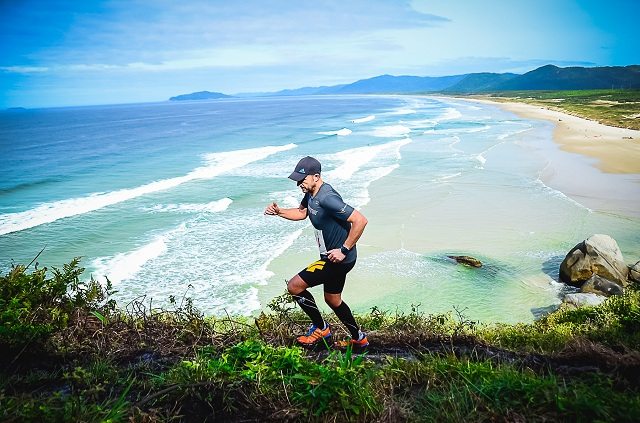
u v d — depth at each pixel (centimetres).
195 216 2059
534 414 289
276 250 1605
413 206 2133
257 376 326
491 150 3794
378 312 609
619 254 1248
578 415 282
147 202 2336
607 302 759
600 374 346
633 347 460
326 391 306
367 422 296
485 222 1861
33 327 399
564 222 1819
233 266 1467
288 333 445
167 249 1631
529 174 2772
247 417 299
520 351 429
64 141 5809
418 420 293
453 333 460
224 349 408
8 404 290
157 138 5772
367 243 1661
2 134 7306
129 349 411
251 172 3109
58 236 1803
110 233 1838
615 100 10756
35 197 2514
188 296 1247
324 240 381
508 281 1320
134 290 1288
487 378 336
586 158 3256
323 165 3259
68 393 335
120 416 286
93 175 3186
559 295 1215
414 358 404
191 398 314
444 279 1345
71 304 466
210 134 6047
